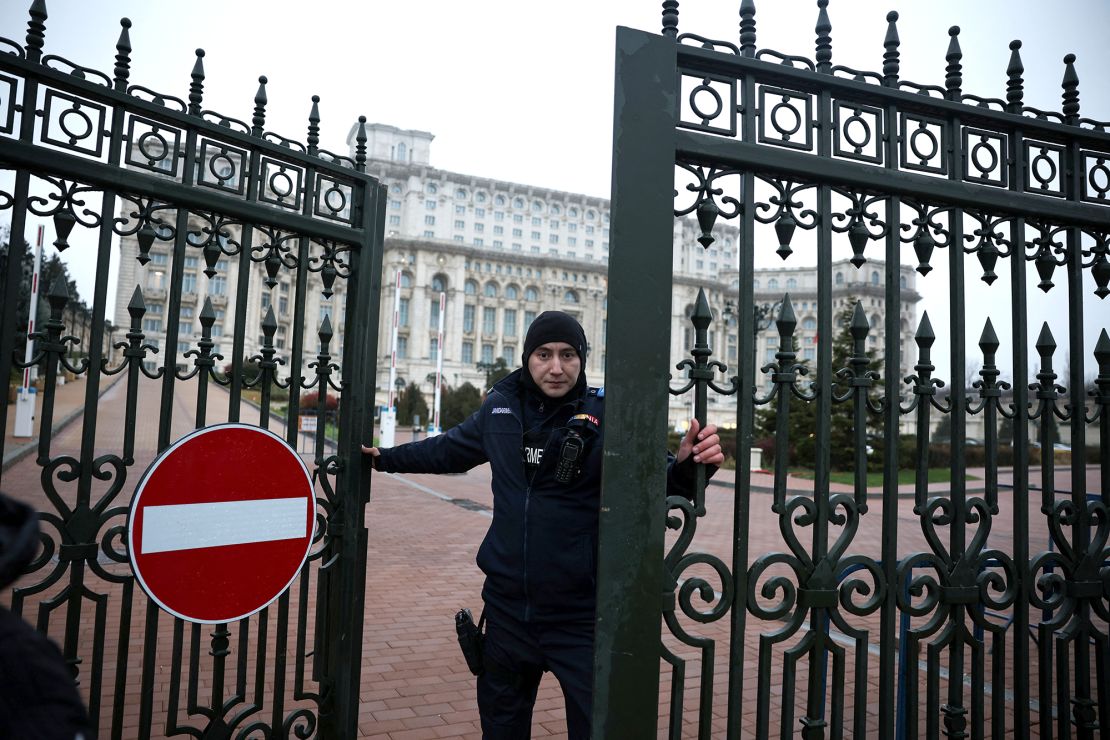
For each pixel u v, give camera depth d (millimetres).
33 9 1929
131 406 2088
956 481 2049
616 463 1733
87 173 1978
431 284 74000
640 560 1738
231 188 2285
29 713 886
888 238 2039
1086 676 2186
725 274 63281
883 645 1987
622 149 1779
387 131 90312
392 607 5309
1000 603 2088
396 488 14117
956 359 2064
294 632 4746
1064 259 2254
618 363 1739
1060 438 25359
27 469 11375
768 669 1888
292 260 2469
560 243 98812
